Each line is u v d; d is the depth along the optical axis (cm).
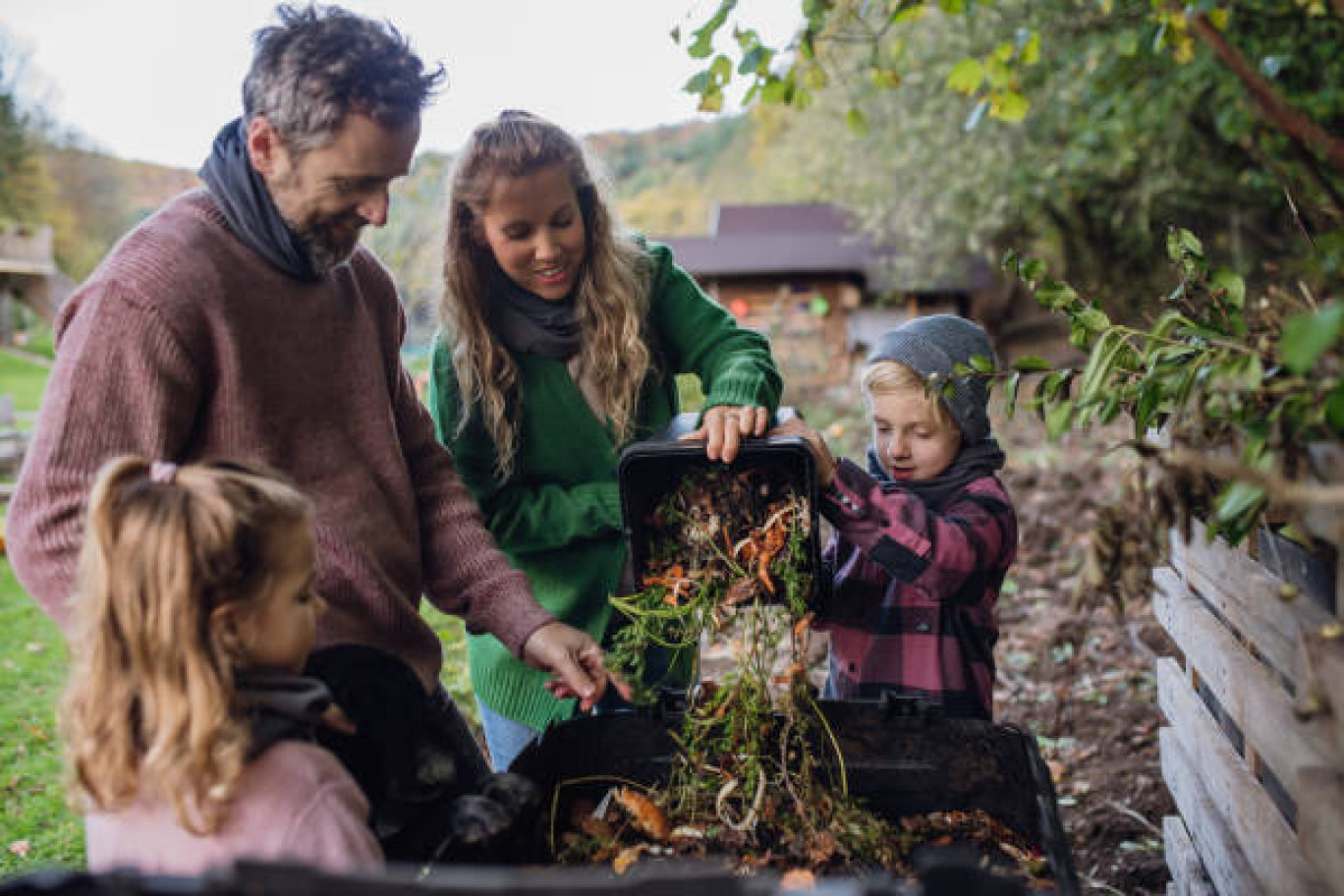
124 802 134
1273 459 137
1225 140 880
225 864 129
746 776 195
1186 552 229
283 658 143
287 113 165
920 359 231
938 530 213
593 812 200
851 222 1549
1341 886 124
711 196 4331
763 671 203
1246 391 149
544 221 225
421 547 219
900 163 1277
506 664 254
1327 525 132
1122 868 308
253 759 134
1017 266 184
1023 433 1004
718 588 210
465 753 209
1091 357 165
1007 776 194
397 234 878
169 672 130
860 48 1054
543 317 241
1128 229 1115
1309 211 197
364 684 175
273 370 181
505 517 251
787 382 1543
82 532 157
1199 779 221
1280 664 157
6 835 339
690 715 201
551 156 222
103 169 3347
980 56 982
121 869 106
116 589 132
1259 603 166
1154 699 420
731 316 262
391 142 170
